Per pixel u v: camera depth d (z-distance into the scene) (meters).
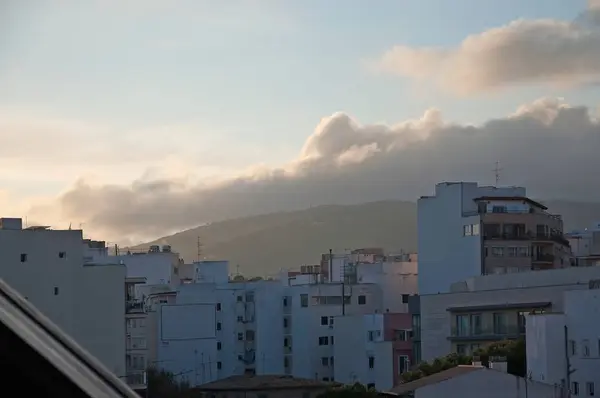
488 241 90.75
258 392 75.75
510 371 61.69
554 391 46.84
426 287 95.81
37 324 4.25
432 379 48.97
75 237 57.75
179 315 91.12
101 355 57.31
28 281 56.31
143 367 85.88
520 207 93.31
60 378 3.72
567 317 55.78
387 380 84.19
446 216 94.69
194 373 90.81
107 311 57.72
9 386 3.69
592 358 53.59
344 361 90.38
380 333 88.06
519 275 75.00
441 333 77.00
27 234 56.66
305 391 76.62
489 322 73.06
